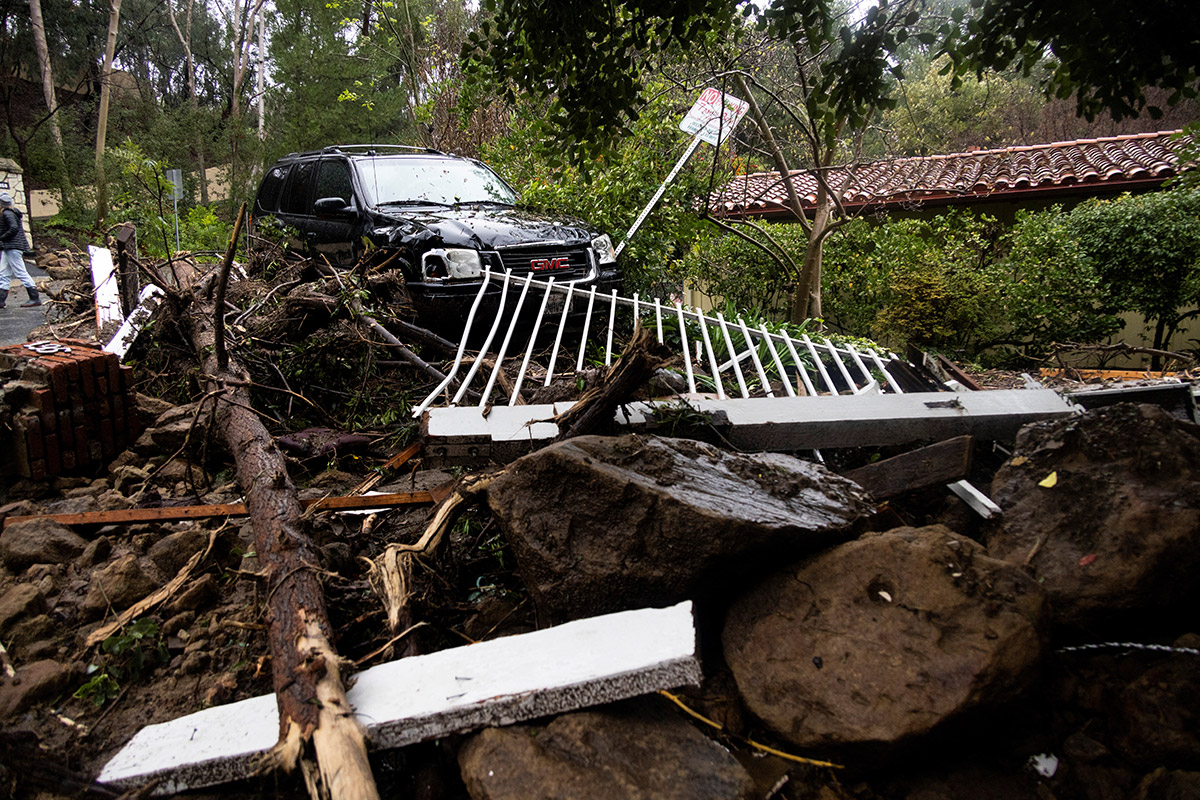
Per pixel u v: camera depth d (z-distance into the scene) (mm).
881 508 3146
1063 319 9828
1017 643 2291
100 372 4355
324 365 5336
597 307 6391
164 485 4258
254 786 2311
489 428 3508
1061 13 3613
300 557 2787
